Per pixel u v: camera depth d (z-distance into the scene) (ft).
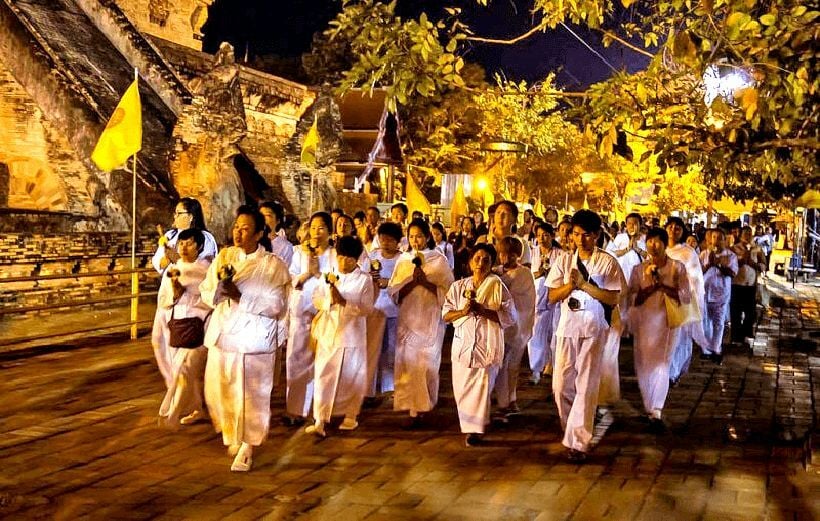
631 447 27.91
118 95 73.87
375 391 33.06
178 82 82.48
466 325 27.27
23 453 25.44
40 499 21.61
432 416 31.50
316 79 125.70
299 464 25.14
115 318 52.08
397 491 22.84
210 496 22.12
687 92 22.65
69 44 76.89
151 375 36.35
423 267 29.63
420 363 29.40
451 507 21.62
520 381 39.40
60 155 65.26
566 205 145.18
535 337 38.06
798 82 18.70
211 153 72.18
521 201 141.59
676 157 21.99
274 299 24.11
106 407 30.91
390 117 108.17
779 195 28.78
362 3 22.95
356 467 24.97
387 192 113.09
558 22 23.59
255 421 24.18
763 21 18.84
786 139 20.58
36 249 51.67
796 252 99.55
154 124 74.69
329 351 27.89
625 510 21.57
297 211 92.27
